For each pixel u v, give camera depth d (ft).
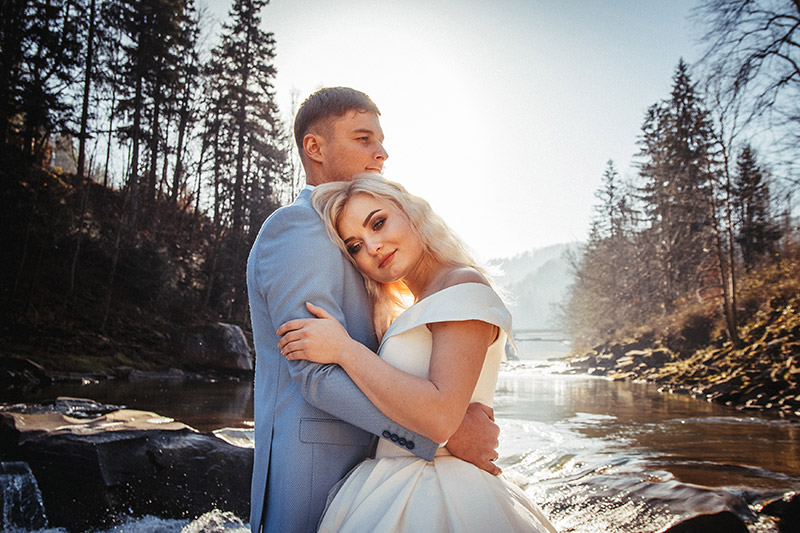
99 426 12.67
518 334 390.63
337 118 6.12
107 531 10.89
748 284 73.41
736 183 66.49
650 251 133.59
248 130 97.14
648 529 10.18
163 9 77.56
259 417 5.24
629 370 79.97
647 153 134.62
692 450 19.76
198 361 52.95
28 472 11.37
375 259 5.30
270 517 4.92
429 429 4.46
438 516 4.33
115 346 50.88
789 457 18.30
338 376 4.64
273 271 5.10
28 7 58.13
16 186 55.62
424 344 4.89
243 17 100.22
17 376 36.29
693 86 58.18
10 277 54.49
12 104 57.00
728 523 10.08
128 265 65.98
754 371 42.55
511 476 14.94
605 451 19.47
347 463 5.02
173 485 11.87
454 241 5.49
